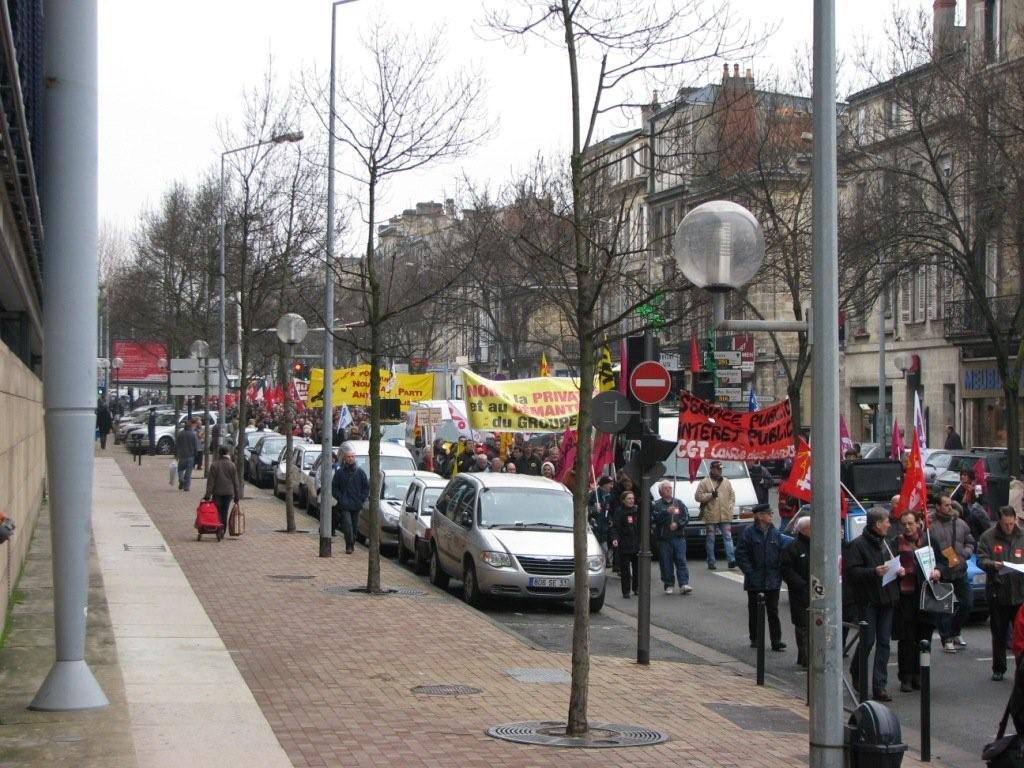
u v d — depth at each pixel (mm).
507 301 48281
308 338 69625
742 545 17359
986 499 29094
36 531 26688
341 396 39125
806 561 15852
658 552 23203
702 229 8938
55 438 10539
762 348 56344
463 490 21891
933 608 14281
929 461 34000
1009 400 30578
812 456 8445
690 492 27859
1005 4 40875
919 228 32969
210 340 54281
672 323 13961
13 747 9430
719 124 24469
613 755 10539
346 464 25734
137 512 31891
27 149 14469
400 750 10328
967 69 31781
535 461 33719
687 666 15727
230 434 51438
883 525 13922
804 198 35844
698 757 10656
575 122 12445
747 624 19344
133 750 9406
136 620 16172
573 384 30047
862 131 40844
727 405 38031
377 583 20062
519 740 10844
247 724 10891
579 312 12430
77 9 10430
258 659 14312
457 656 15039
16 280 22578
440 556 21922
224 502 27453
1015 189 30047
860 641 12969
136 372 85625
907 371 51500
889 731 7961
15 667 12594
